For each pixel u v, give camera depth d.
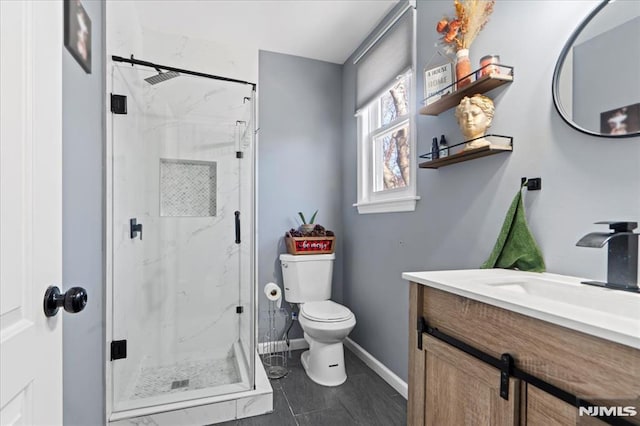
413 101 1.90
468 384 0.86
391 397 1.92
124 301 1.80
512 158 1.28
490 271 1.20
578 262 1.03
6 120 0.55
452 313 0.94
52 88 0.71
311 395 1.94
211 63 2.50
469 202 1.50
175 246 2.37
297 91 2.76
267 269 2.64
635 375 0.53
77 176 1.13
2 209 0.54
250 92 2.54
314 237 2.53
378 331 2.26
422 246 1.83
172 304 2.35
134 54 2.09
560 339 0.65
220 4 2.07
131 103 1.92
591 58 1.00
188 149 2.40
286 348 2.64
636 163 0.89
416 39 1.89
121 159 1.73
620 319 0.61
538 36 1.18
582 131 1.01
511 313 0.75
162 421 1.60
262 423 1.67
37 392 0.62
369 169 2.51
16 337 0.56
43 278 0.66
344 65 2.89
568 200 1.07
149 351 2.26
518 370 0.73
